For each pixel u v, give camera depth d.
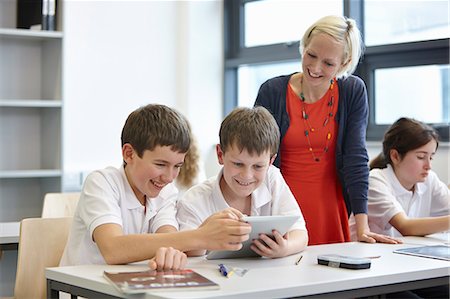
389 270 1.97
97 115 5.26
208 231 2.00
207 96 5.60
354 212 2.85
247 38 5.62
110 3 5.32
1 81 4.85
